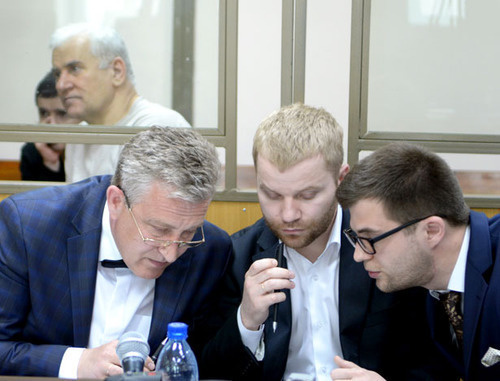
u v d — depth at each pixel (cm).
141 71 275
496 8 273
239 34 272
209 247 208
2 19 271
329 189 186
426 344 202
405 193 165
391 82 275
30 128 277
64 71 274
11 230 192
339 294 202
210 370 196
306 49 273
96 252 195
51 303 192
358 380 164
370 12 272
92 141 277
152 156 168
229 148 277
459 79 276
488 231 174
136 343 156
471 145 278
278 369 198
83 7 271
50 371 177
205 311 210
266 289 180
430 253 171
